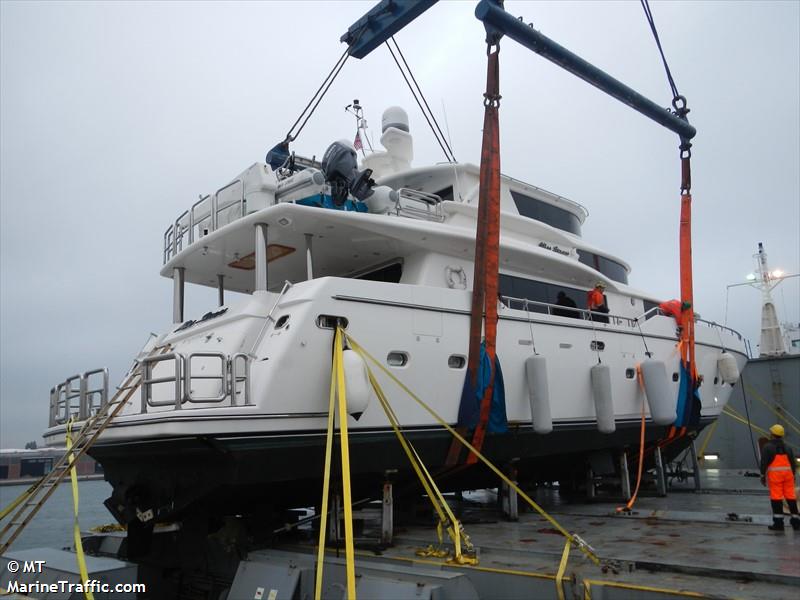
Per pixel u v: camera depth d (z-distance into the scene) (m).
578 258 9.23
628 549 4.76
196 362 5.57
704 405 9.92
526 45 6.08
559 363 7.21
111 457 5.75
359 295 5.45
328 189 6.15
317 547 5.32
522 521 6.66
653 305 9.94
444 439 5.99
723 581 3.77
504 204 8.50
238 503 5.45
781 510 5.36
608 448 8.30
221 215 6.54
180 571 5.74
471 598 3.85
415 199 7.33
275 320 5.38
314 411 5.09
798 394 12.88
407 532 6.20
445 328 6.07
